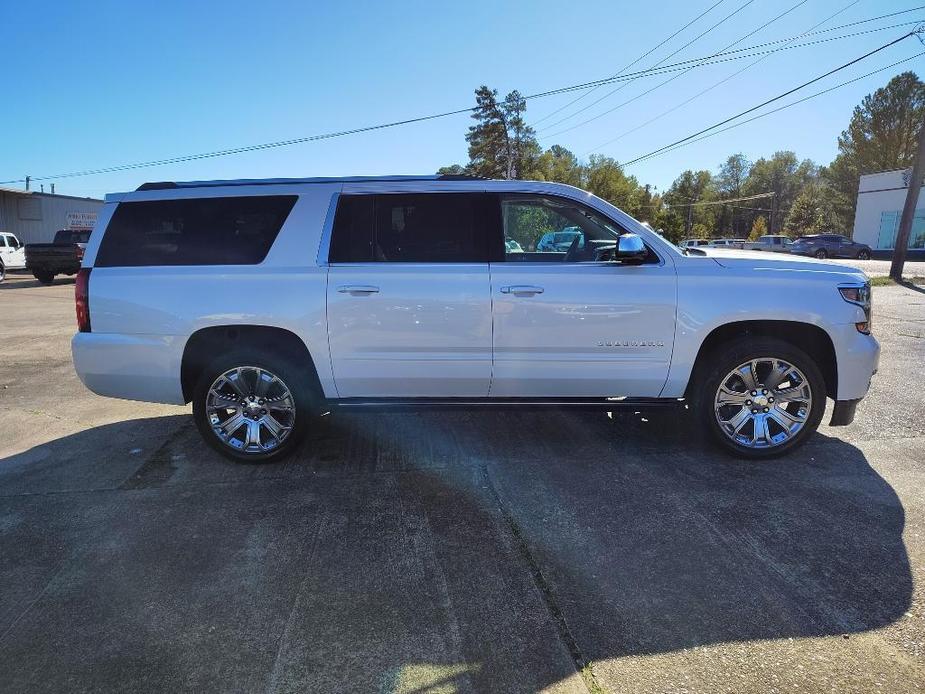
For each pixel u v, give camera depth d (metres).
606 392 4.32
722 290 4.14
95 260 4.33
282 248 4.23
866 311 4.27
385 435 4.98
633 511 3.64
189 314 4.16
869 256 37.75
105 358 4.29
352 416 5.45
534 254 4.33
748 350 4.18
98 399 6.17
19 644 2.54
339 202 4.29
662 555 3.15
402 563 3.10
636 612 2.70
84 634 2.59
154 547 3.28
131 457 4.58
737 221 109.00
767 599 2.78
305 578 2.97
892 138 57.72
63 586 2.94
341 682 2.30
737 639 2.51
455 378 4.26
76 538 3.38
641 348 4.18
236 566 3.09
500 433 5.01
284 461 4.47
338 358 4.21
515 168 54.59
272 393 4.36
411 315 4.14
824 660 2.39
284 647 2.49
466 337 4.16
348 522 3.54
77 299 4.32
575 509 3.67
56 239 23.88
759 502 3.73
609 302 4.12
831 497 3.79
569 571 3.02
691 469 4.24
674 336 4.17
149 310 4.20
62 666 2.40
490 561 3.12
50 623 2.67
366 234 4.25
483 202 4.28
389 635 2.56
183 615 2.71
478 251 4.21
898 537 3.31
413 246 4.23
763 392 4.32
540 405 4.35
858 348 4.21
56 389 6.57
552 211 4.34
